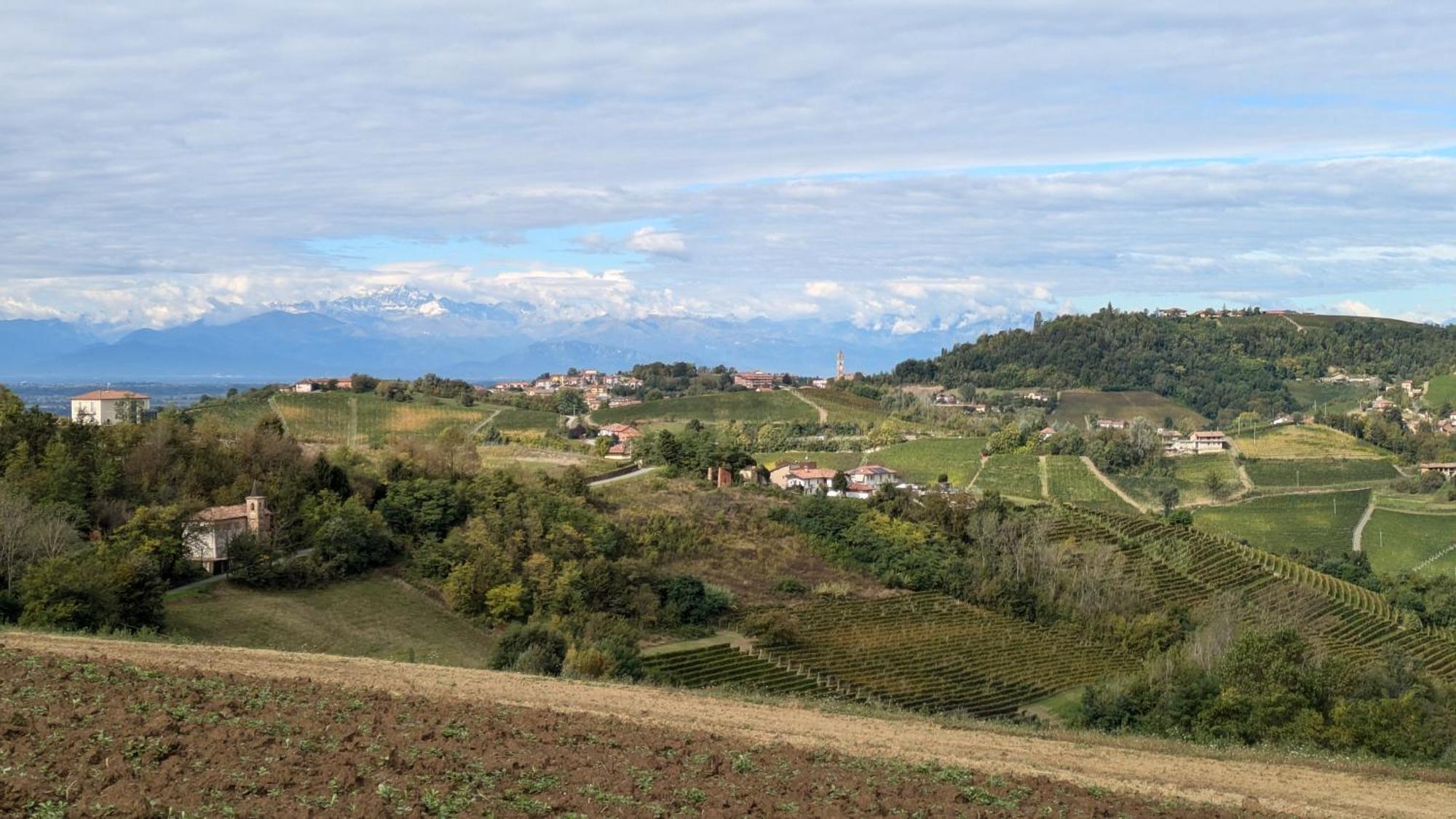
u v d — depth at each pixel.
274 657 49.03
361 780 28.31
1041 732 46.38
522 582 86.44
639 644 81.94
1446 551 165.75
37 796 24.72
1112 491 196.38
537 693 45.12
